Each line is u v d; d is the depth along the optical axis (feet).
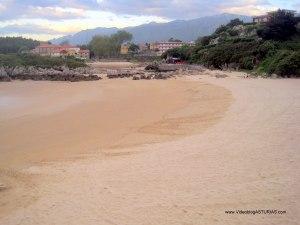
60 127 73.20
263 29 245.45
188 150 52.42
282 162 45.34
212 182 39.83
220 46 260.83
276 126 63.67
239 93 106.83
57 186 40.88
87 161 50.26
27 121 79.25
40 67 239.09
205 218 31.94
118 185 40.11
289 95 99.45
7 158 53.93
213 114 77.41
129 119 78.18
